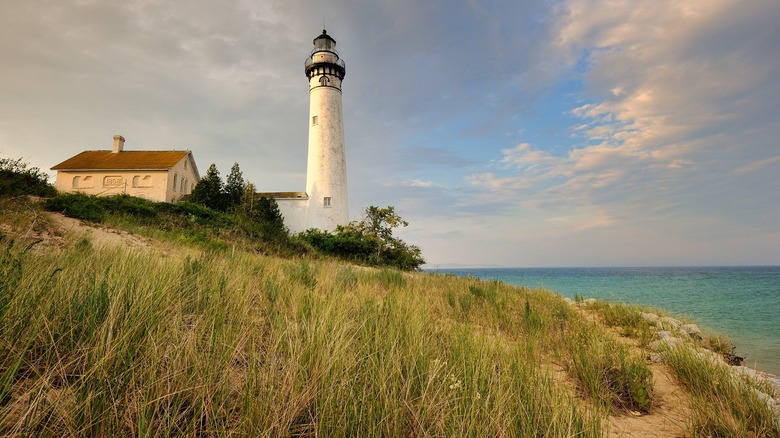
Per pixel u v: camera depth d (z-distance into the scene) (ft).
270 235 64.54
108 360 7.32
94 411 6.31
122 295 10.30
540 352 16.84
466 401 8.86
